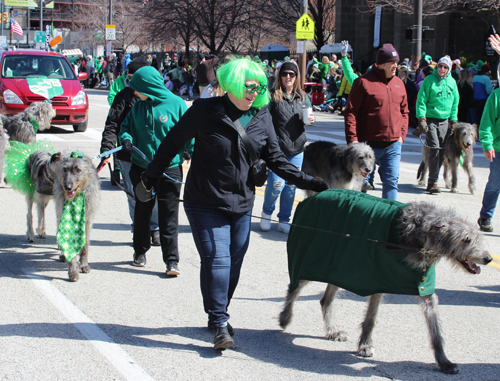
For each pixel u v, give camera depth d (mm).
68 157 5352
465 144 9516
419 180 10578
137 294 5059
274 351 4023
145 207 5676
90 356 3852
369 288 3658
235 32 40438
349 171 6910
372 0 28609
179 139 4020
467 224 3369
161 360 3822
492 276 5852
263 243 6852
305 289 5379
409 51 29719
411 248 3482
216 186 3902
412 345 4168
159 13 40375
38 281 5316
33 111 9055
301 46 21234
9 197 8719
